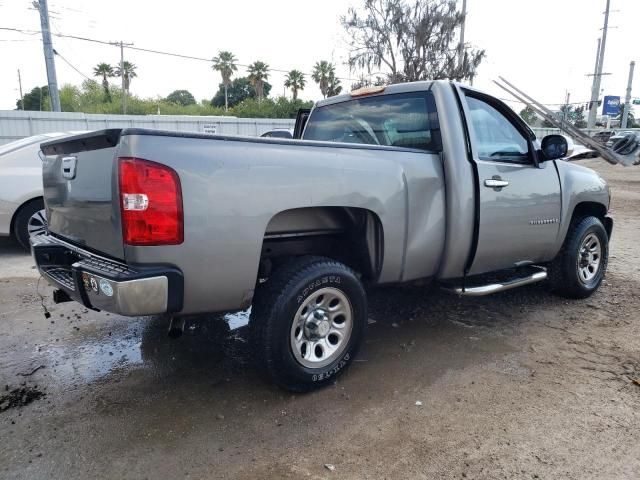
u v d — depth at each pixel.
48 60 19.53
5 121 18.75
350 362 3.28
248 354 3.71
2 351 3.74
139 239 2.42
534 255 4.29
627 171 23.28
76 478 2.35
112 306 2.48
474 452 2.54
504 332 4.12
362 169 3.11
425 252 3.50
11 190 6.30
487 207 3.68
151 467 2.43
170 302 2.52
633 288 5.29
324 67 40.72
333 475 2.38
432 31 22.38
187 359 3.62
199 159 2.52
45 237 3.50
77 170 2.92
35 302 4.80
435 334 4.09
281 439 2.66
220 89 66.50
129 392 3.15
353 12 23.00
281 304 2.87
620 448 2.57
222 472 2.40
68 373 3.40
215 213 2.56
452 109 3.60
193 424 2.79
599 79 37.06
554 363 3.54
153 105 45.06
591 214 5.04
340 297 3.18
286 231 3.18
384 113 4.07
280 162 2.79
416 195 3.38
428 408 2.96
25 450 2.56
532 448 2.57
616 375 3.35
